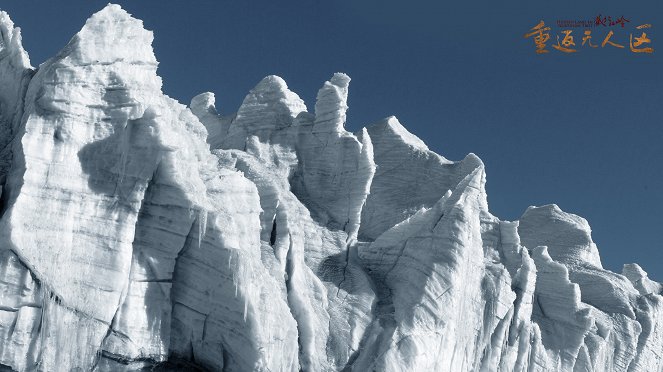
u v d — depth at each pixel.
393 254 40.69
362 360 34.34
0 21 41.88
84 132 31.03
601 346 49.12
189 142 34.25
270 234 37.19
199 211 30.66
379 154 52.56
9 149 33.12
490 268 42.97
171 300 30.95
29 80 36.06
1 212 29.81
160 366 30.19
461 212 38.00
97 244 29.70
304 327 34.12
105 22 33.03
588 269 56.94
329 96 47.62
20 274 28.28
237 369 30.38
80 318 28.81
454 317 36.56
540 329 47.59
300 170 47.09
